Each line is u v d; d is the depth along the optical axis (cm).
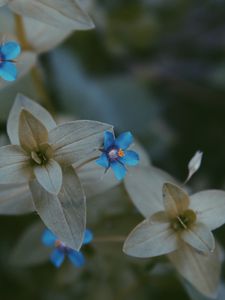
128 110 35
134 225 26
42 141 23
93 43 35
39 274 31
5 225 31
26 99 24
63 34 28
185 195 23
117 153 22
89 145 22
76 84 34
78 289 30
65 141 23
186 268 24
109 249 27
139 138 34
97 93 35
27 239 27
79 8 24
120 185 27
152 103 35
